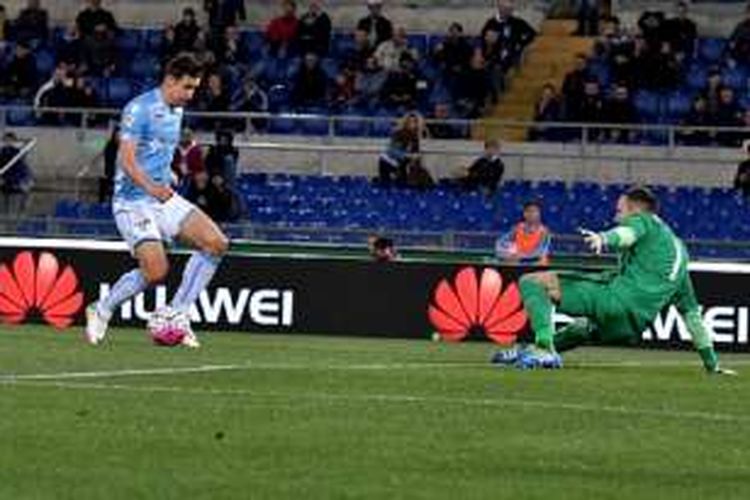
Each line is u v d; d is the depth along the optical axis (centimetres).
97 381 2825
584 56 6862
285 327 4594
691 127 6444
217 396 2619
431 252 5538
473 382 2995
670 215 6331
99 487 1784
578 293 3397
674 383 3142
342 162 6700
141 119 3656
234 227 5869
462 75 6925
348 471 1934
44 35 7375
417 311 4600
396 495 1791
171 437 2150
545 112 6681
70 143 6800
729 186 6544
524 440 2222
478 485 1867
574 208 6350
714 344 4503
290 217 6469
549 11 7394
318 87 7000
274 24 7188
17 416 2305
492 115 6981
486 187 6356
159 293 4544
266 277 4588
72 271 4628
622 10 7438
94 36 7225
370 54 7038
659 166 6575
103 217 6431
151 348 3684
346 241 5841
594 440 2244
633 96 6806
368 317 4603
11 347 3572
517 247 5128
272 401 2567
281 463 1978
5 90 7200
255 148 6662
